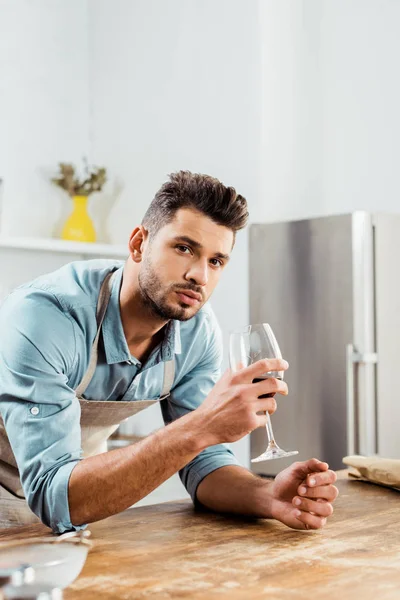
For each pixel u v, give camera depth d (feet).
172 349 5.23
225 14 13.24
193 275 4.45
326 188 13.66
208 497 4.96
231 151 13.10
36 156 14.21
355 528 4.40
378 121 13.05
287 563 3.67
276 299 12.09
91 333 4.90
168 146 14.02
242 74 12.98
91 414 5.44
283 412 11.87
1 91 13.74
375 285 11.19
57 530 4.28
